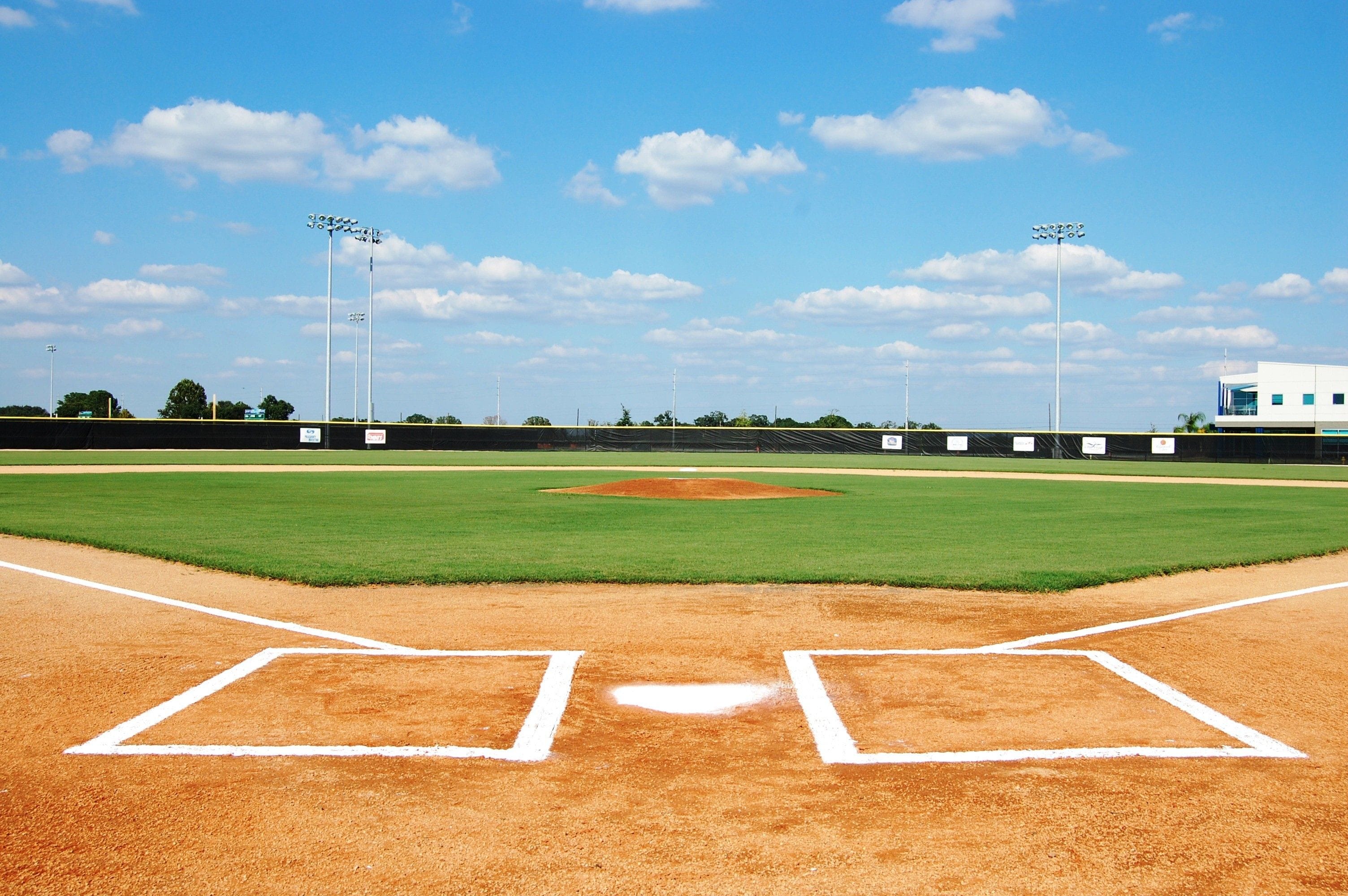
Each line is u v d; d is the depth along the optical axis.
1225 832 3.61
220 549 11.32
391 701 5.32
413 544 12.10
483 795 3.96
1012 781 4.14
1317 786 4.08
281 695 5.41
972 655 6.52
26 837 3.53
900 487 25.77
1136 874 3.26
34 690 5.47
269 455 46.34
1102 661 6.33
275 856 3.38
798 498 21.38
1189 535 13.71
